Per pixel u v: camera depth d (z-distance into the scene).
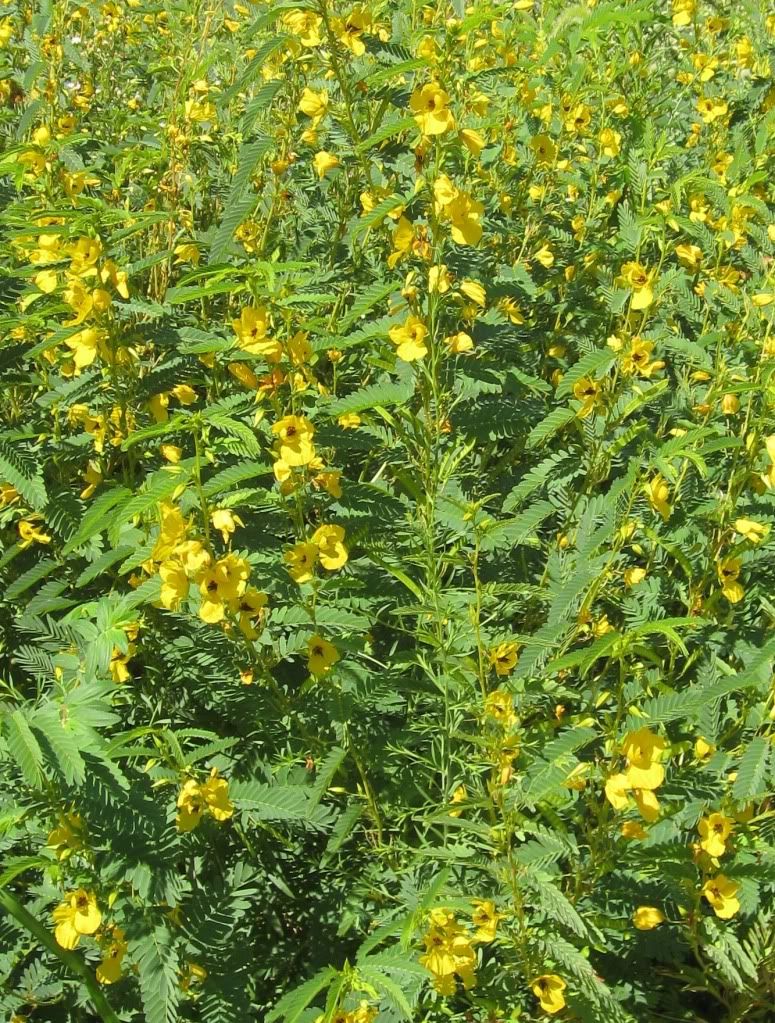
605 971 1.39
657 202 1.90
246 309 1.34
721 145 2.07
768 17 2.42
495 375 1.54
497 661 1.36
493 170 1.82
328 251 1.74
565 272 1.83
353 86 1.55
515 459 1.71
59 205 1.59
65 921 1.24
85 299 1.41
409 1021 1.30
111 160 1.87
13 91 2.01
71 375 1.52
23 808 1.24
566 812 1.36
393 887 1.40
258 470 1.33
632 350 1.50
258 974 1.38
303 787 1.37
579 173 1.92
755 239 1.78
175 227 1.73
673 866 1.32
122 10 2.38
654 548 1.52
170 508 1.27
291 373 1.36
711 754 1.38
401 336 1.43
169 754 1.29
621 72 1.94
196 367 1.52
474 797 1.30
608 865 1.30
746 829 1.36
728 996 1.40
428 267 1.47
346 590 1.46
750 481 1.53
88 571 1.33
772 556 1.56
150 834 1.28
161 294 1.73
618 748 1.25
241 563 1.27
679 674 1.49
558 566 1.48
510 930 1.28
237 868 1.34
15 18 2.24
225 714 1.42
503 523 1.31
